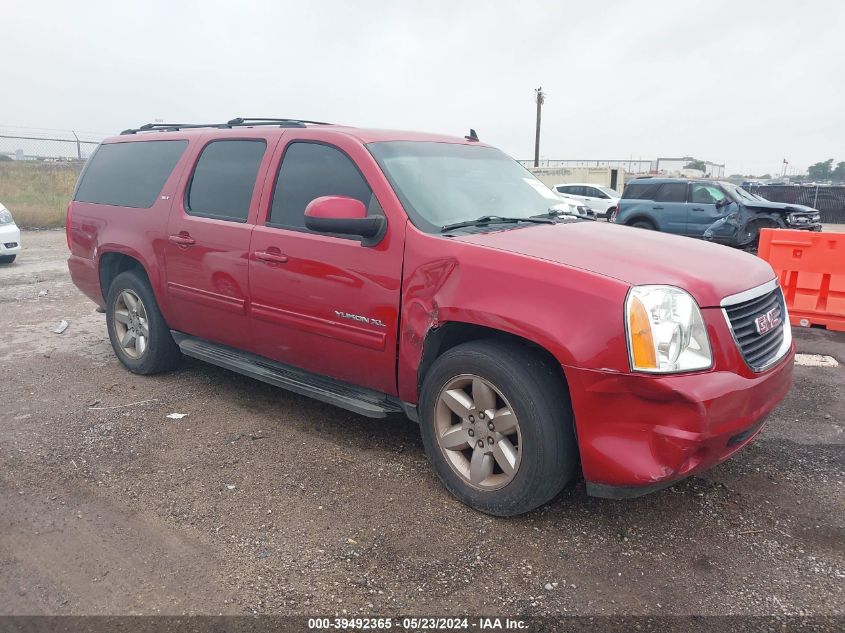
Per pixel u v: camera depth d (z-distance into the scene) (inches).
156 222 185.9
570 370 108.4
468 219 141.4
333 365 148.0
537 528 120.0
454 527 120.3
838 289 265.1
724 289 115.0
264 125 173.8
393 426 166.9
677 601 100.4
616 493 111.5
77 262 219.3
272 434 161.2
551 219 153.9
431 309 125.6
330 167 149.5
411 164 147.6
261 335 162.1
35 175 941.8
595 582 104.9
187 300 179.5
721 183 632.4
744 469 143.0
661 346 104.8
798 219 595.2
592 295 107.9
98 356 227.8
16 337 252.8
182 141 190.1
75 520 122.2
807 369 214.5
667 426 105.3
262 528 119.7
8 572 107.1
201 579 105.3
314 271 144.3
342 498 130.5
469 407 124.2
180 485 135.5
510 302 114.7
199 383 198.8
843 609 98.4
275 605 99.3
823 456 149.4
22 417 171.3
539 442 113.5
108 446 153.8
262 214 159.2
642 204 657.6
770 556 111.8
